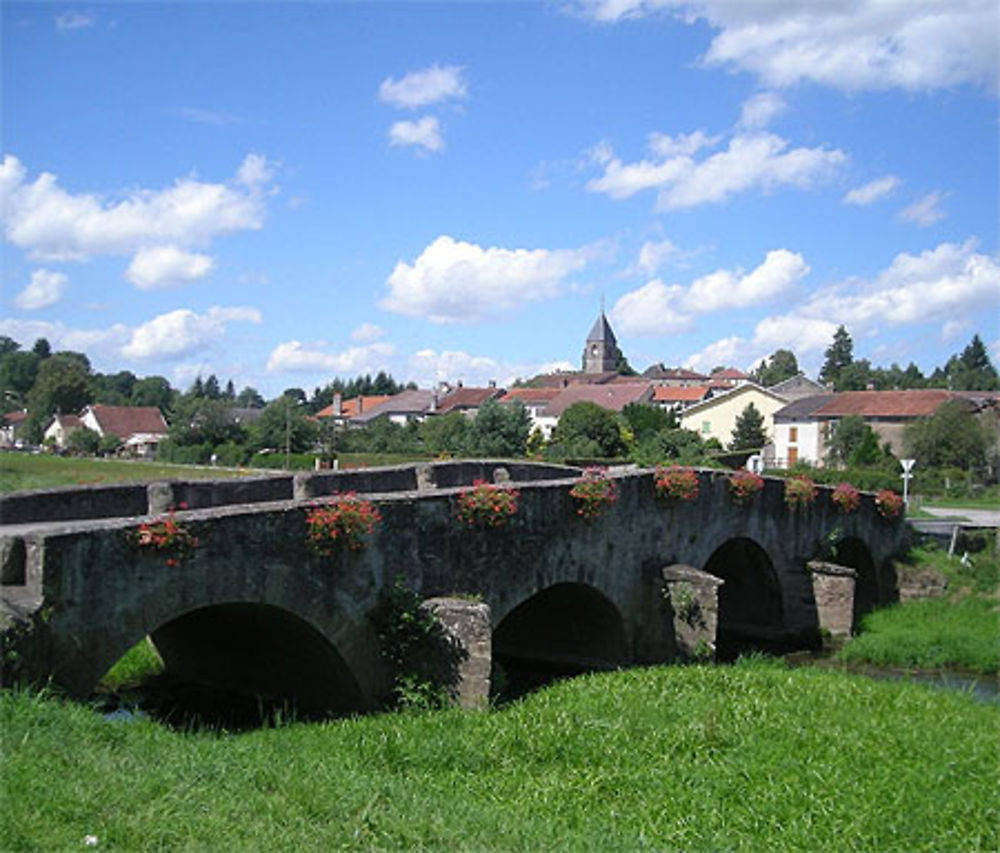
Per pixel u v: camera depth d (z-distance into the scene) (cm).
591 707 1609
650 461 6153
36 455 8350
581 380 14212
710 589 2169
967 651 2555
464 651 1561
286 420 7619
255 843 821
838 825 1113
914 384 14175
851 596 2855
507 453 6806
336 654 1495
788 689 1816
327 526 1427
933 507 5128
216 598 1302
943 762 1354
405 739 1332
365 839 891
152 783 912
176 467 6625
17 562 1133
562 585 2147
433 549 1648
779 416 8144
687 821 1103
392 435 7962
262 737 1331
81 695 1149
